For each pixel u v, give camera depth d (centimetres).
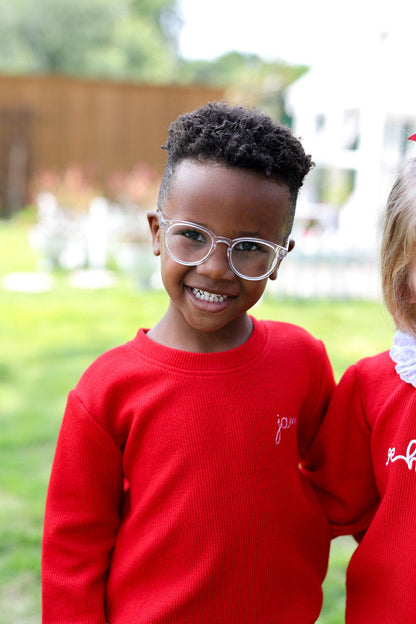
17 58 3197
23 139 1329
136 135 1338
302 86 1020
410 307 150
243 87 1407
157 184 925
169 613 138
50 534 146
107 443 144
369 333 611
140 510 143
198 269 133
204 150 131
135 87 1323
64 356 541
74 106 1328
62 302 718
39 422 404
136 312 686
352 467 159
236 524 139
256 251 134
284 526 144
